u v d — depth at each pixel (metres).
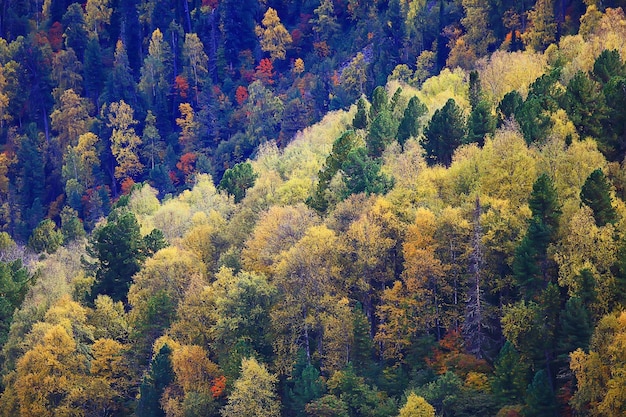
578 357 131.25
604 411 127.12
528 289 153.88
